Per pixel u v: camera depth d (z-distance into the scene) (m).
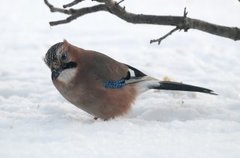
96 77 12.28
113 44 23.34
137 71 13.04
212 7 33.66
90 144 9.80
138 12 30.02
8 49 22.36
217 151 9.27
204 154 9.08
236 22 27.81
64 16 30.31
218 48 22.95
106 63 12.52
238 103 13.24
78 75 12.20
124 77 12.63
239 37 13.81
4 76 17.52
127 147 9.58
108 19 30.22
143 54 21.30
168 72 18.27
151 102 13.64
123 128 11.02
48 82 16.58
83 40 24.11
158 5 33.38
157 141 10.00
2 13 30.88
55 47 12.19
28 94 15.23
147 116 12.66
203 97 14.52
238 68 19.25
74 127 11.22
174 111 12.66
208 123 11.39
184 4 34.19
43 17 30.03
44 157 8.98
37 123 11.77
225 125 11.21
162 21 13.12
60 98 14.64
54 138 10.30
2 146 9.70
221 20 28.42
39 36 25.08
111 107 12.48
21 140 10.24
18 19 29.36
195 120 11.80
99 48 22.41
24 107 13.49
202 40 24.59
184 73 18.25
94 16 31.08
